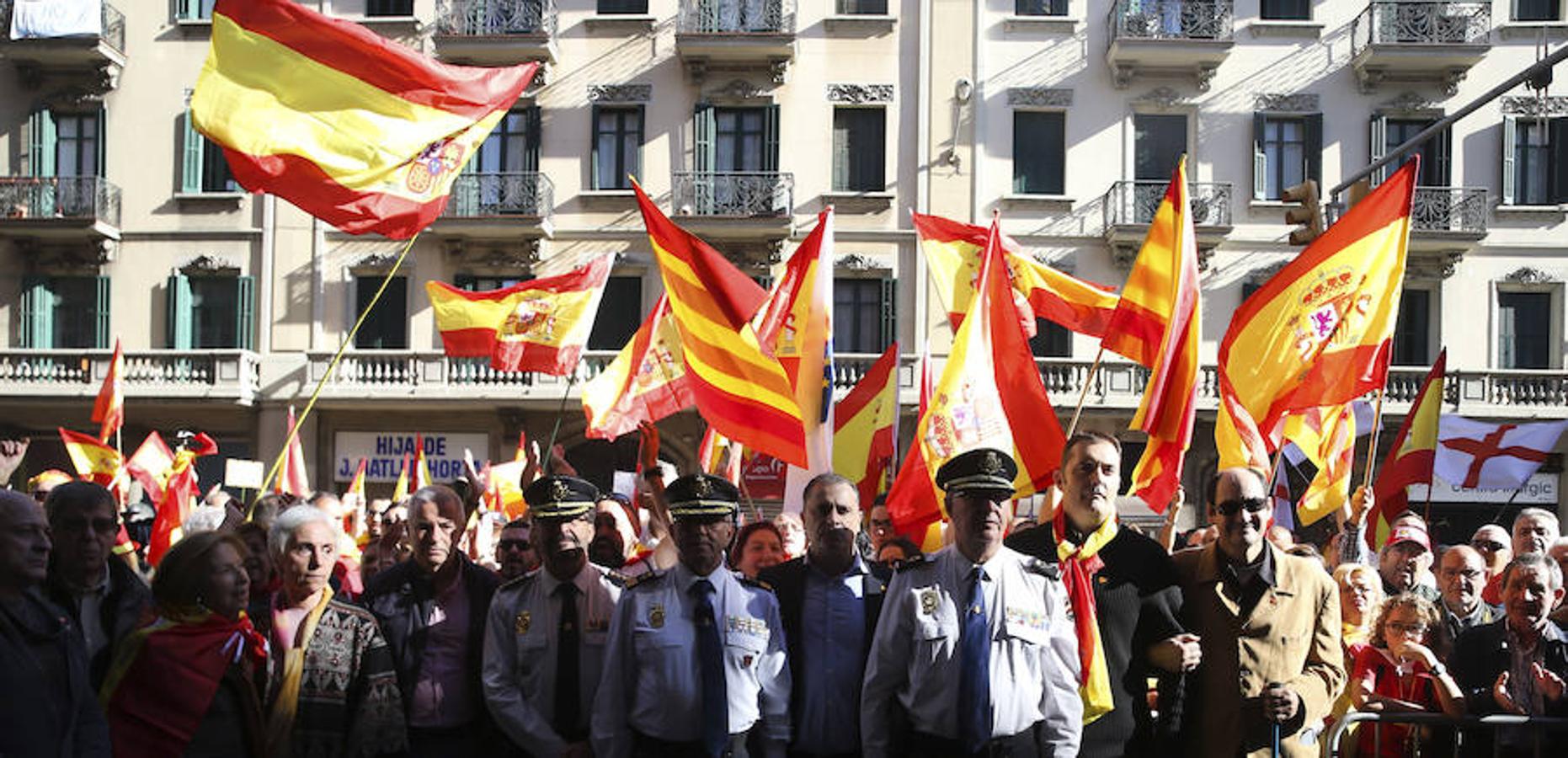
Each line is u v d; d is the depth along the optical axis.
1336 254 9.04
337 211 7.99
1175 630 6.17
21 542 4.73
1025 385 7.93
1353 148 25.19
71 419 25.58
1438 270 24.92
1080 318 11.84
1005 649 5.62
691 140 25.52
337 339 25.53
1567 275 24.89
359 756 5.80
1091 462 6.11
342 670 5.82
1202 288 25.03
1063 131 25.47
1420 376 24.14
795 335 9.57
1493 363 24.89
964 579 5.71
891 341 25.11
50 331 25.69
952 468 5.77
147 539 13.26
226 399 24.62
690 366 8.69
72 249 25.53
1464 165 25.09
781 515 8.91
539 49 25.19
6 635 4.68
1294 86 25.27
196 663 5.40
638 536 9.71
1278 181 25.33
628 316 25.50
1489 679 7.04
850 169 25.66
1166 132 25.36
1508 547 9.88
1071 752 5.67
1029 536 6.56
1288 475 19.72
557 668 6.14
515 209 25.25
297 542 5.88
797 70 25.62
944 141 25.42
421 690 6.16
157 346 25.62
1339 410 11.24
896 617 5.70
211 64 7.82
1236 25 25.42
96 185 25.42
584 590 6.25
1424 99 25.05
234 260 25.67
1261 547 6.28
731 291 8.52
